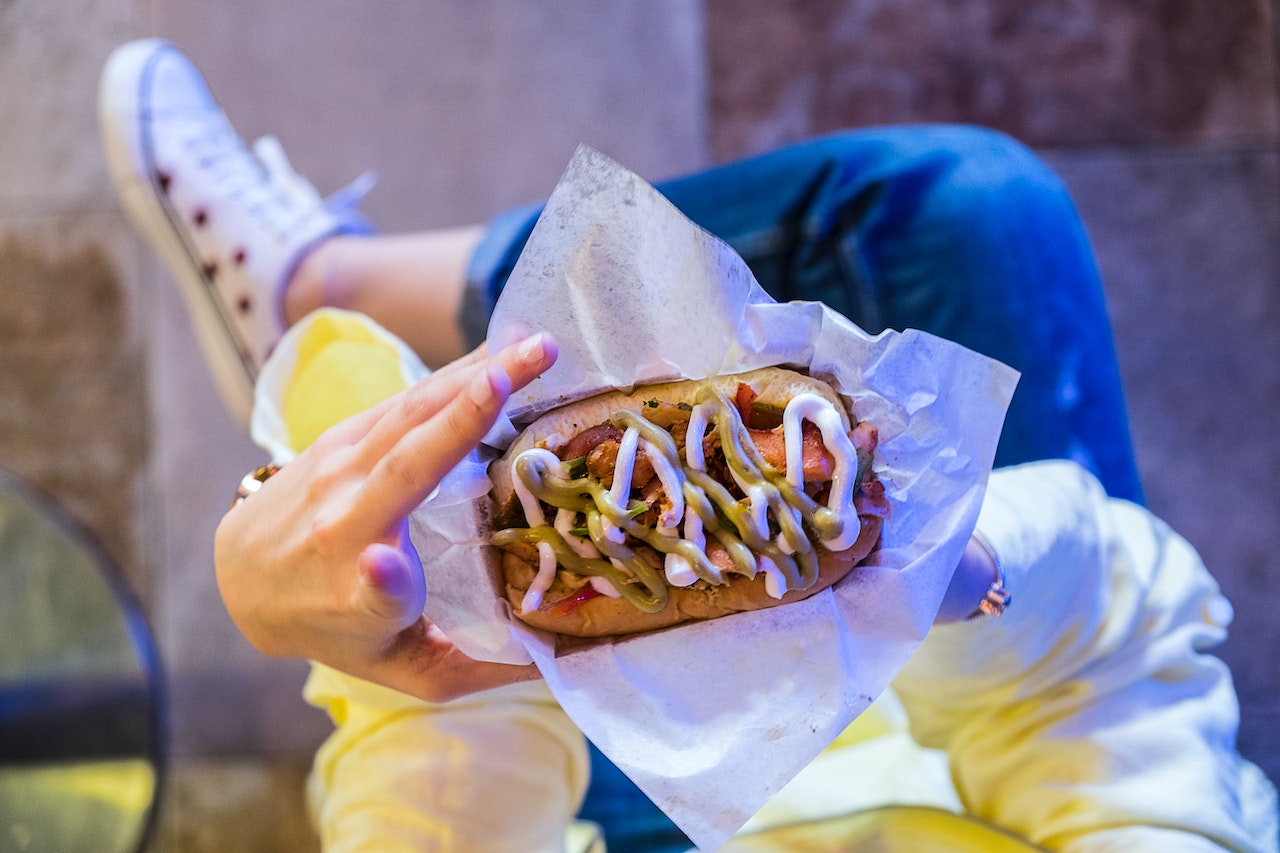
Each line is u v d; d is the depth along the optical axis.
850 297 0.93
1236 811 0.70
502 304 0.58
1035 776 0.71
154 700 1.22
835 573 0.61
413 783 0.70
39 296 1.34
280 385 0.79
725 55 1.36
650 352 0.60
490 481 0.61
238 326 1.08
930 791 0.84
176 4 1.36
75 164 1.35
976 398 0.61
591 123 1.35
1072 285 0.93
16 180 1.35
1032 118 1.36
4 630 1.19
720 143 1.35
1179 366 1.34
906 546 0.62
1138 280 1.35
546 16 1.36
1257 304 1.34
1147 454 1.33
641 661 0.62
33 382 1.34
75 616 1.22
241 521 0.61
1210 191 1.35
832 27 1.36
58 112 1.36
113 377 1.34
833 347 0.60
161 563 1.32
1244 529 1.32
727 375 0.61
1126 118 1.36
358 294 1.03
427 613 0.61
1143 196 1.36
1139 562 0.75
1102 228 1.35
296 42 1.36
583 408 0.61
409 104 1.36
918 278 0.91
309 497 0.58
